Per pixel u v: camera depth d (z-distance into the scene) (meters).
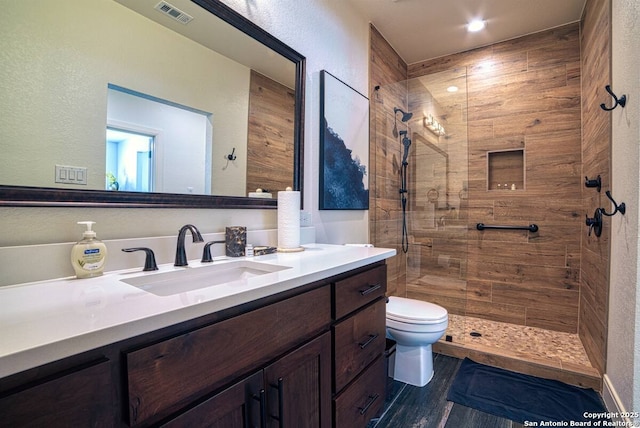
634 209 1.35
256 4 1.52
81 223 0.90
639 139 1.30
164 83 1.16
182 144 1.21
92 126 0.97
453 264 2.74
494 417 1.63
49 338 0.49
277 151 1.63
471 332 2.60
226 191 1.38
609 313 1.71
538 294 2.71
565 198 2.61
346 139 2.20
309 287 1.03
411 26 2.62
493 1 2.31
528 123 2.74
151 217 1.12
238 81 1.43
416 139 2.87
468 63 3.00
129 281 0.91
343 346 1.17
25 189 0.83
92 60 0.97
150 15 1.12
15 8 0.82
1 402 0.43
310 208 1.89
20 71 0.83
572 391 1.85
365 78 2.48
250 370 0.81
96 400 0.53
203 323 0.70
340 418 1.15
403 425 1.57
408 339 1.88
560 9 2.40
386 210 2.73
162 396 0.62
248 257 1.32
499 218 2.87
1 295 0.73
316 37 1.94
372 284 1.40
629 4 1.41
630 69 1.40
